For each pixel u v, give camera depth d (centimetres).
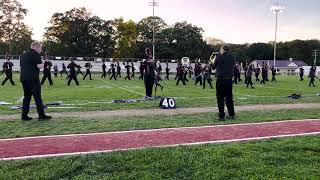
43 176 550
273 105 1499
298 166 606
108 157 637
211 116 1155
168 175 566
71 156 650
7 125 980
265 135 865
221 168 592
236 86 3014
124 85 2941
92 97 1836
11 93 2036
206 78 2669
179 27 10775
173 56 10519
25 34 9731
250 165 607
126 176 557
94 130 909
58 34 9956
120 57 10312
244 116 1153
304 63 11931
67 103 1527
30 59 1054
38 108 1070
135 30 10462
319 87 2969
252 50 12656
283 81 4047
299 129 945
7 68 2678
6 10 9469
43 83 2925
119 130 913
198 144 749
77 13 10056
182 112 1260
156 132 893
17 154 686
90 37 10050
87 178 546
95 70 6794
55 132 884
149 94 1780
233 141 786
